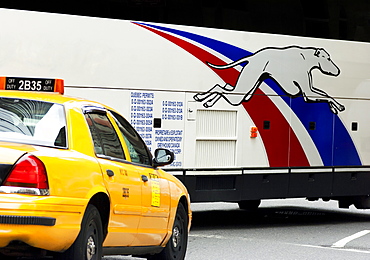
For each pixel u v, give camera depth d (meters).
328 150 21.58
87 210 9.40
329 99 21.50
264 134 20.30
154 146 18.41
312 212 25.45
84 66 17.36
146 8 18.25
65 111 9.85
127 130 11.52
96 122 10.44
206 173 19.27
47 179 8.70
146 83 18.23
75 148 9.56
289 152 20.78
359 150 22.22
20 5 16.69
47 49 16.91
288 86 20.66
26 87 11.11
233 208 26.41
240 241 17.48
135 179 10.81
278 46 20.42
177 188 12.73
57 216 8.73
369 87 22.27
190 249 15.80
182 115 18.83
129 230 10.73
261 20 20.11
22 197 8.50
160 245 12.12
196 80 19.02
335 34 21.53
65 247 9.03
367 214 25.31
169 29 18.56
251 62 19.95
